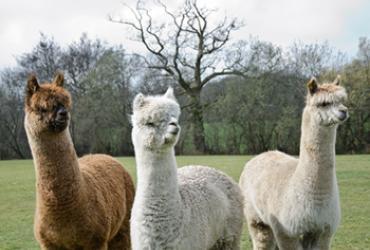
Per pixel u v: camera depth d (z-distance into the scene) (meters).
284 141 36.62
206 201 5.21
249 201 7.12
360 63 36.44
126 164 26.12
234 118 37.16
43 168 5.55
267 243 7.05
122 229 6.91
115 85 39.47
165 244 4.73
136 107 4.80
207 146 38.75
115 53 39.44
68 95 5.73
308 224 5.82
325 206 5.75
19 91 44.94
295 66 36.94
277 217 6.18
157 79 38.22
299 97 36.19
